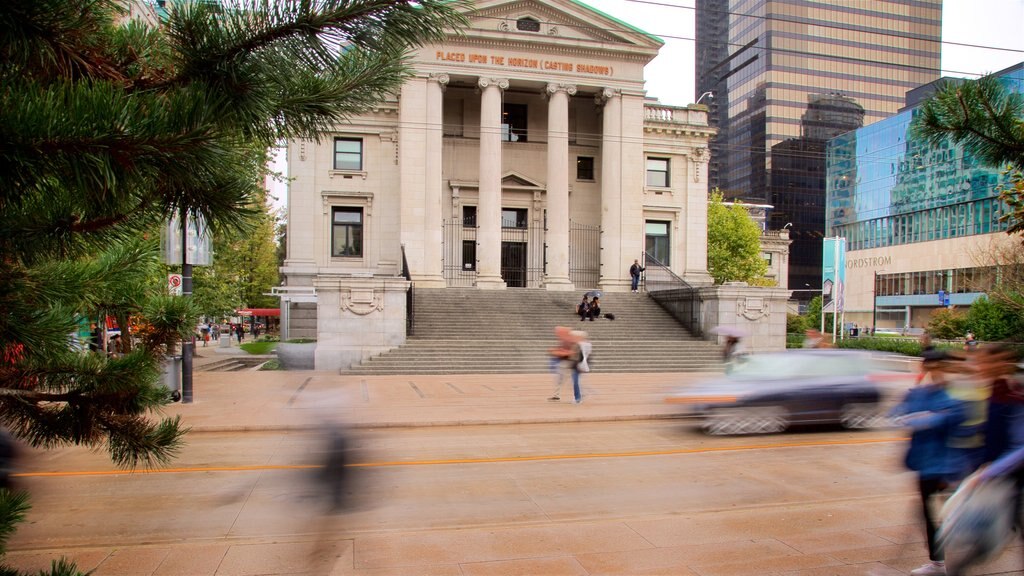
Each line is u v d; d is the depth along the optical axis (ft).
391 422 40.52
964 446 16.16
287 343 76.38
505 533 20.04
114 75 9.09
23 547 18.72
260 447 33.78
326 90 10.43
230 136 9.16
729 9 364.38
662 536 19.80
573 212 118.93
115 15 9.79
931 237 223.92
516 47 107.34
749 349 84.38
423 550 18.47
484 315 89.56
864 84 334.24
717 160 377.30
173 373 47.85
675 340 86.07
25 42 7.64
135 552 18.17
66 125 7.03
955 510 14.71
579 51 109.50
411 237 104.22
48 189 8.20
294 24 8.95
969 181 207.72
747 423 37.42
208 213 10.18
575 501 23.90
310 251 106.63
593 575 16.70
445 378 66.69
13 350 9.37
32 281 9.35
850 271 264.11
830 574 16.80
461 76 106.52
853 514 22.15
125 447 11.25
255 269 141.38
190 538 19.65
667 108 121.19
